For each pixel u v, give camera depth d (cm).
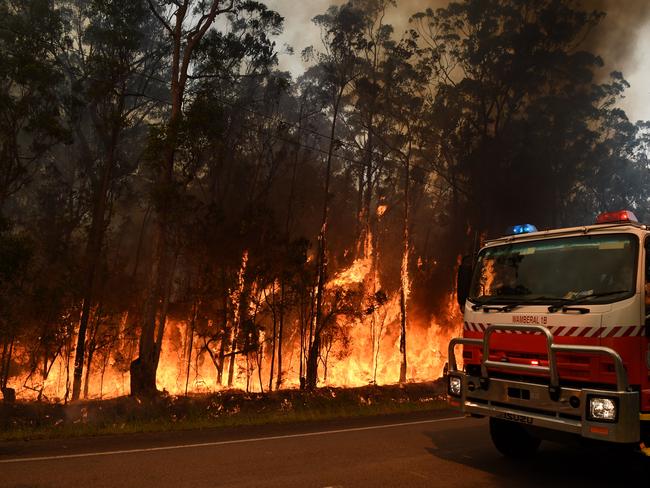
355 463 797
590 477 732
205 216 2606
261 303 3033
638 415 588
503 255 761
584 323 628
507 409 684
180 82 2516
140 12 3158
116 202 4266
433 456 847
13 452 858
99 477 702
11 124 2661
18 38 2772
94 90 3108
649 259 638
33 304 2608
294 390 1756
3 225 2075
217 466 769
